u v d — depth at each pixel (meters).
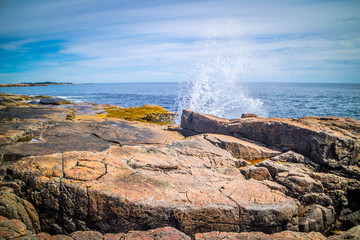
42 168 4.83
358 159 6.62
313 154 6.92
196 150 6.96
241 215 4.41
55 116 10.38
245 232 4.15
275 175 6.26
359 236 4.30
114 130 9.05
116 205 4.26
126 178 4.91
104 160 5.49
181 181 5.16
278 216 4.51
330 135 6.73
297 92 71.88
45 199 4.51
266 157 7.55
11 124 8.20
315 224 5.06
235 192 4.93
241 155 7.60
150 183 4.84
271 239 3.92
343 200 6.03
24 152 5.96
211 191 4.86
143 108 17.31
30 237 3.58
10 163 5.61
